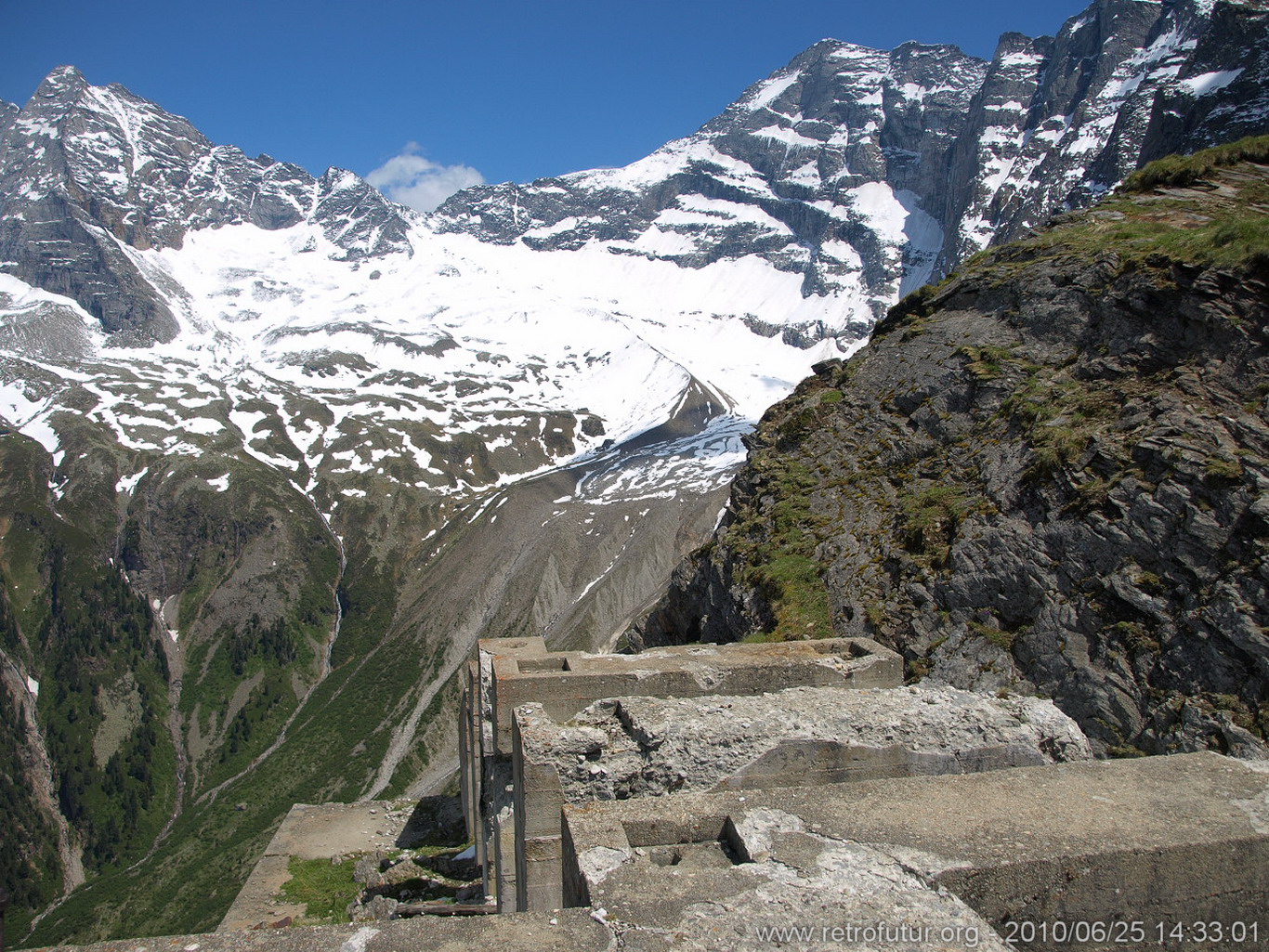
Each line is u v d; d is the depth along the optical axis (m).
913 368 31.73
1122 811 8.91
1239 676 16.73
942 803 9.14
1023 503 23.02
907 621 23.31
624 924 7.43
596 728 13.59
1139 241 27.12
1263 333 21.05
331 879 28.62
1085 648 19.39
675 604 35.78
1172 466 19.84
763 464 34.88
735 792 9.55
